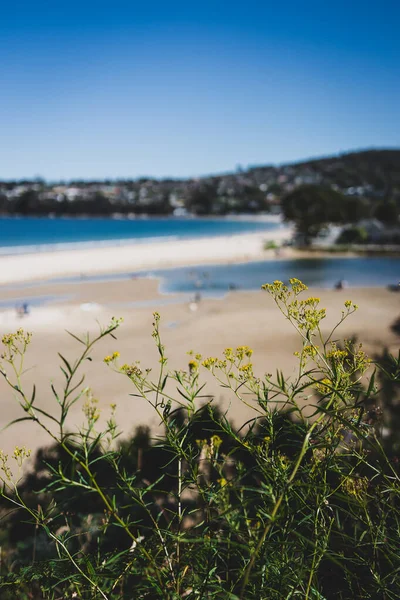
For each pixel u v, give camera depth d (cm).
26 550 341
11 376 1764
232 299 3691
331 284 4550
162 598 152
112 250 7862
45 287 4419
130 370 185
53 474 153
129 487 167
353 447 182
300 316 190
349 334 2316
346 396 172
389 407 380
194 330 2616
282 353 2088
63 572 176
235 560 190
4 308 3334
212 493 163
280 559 160
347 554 188
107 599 154
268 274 5359
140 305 3459
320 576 189
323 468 167
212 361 189
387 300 3522
